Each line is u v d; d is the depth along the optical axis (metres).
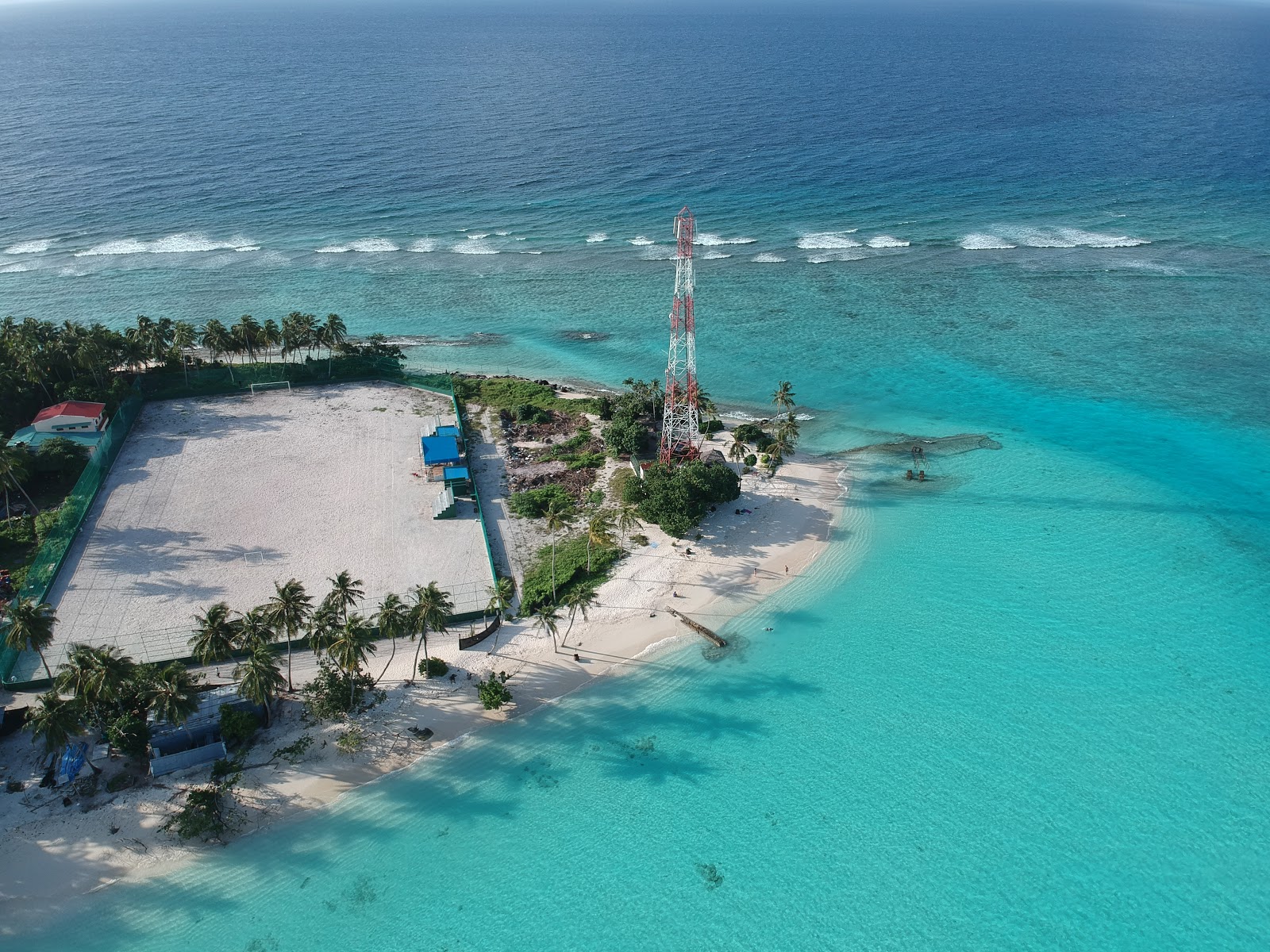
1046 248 196.00
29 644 74.31
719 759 67.62
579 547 92.50
